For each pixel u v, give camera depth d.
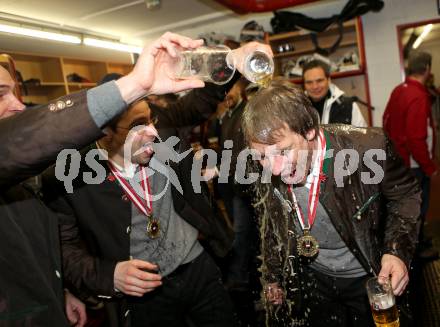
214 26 5.32
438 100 7.14
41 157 0.66
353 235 1.33
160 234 1.47
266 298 1.63
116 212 1.42
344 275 1.49
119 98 0.66
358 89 4.68
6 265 0.93
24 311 0.94
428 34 8.70
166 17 4.91
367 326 1.50
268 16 5.03
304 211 1.37
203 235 1.57
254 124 1.13
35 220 1.05
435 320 2.31
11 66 1.39
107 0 3.96
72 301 1.48
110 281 1.33
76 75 5.63
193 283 1.56
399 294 1.24
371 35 4.52
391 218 1.36
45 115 0.65
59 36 4.59
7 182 0.69
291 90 1.17
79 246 1.50
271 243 1.55
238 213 2.80
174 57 0.80
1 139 0.65
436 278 2.78
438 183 5.29
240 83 2.54
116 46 5.42
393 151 1.34
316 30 4.41
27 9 3.91
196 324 1.63
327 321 1.61
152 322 1.54
